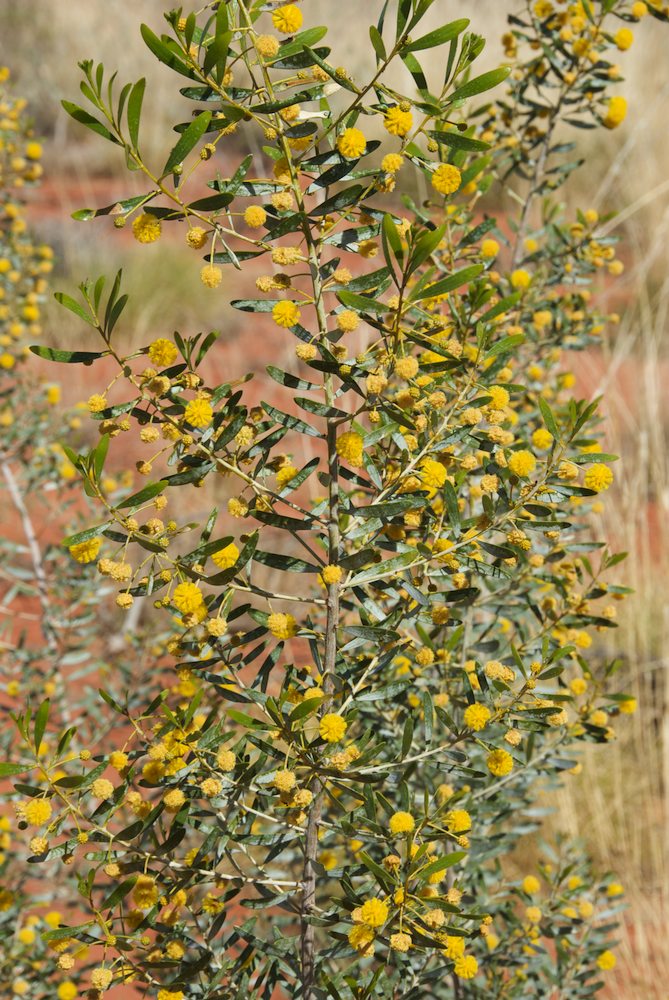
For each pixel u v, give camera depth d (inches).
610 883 43.3
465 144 31.8
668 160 150.3
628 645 77.2
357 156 31.6
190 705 33.2
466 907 38.8
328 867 39.5
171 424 32.6
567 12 46.4
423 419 33.5
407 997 35.2
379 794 33.7
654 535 95.6
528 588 40.6
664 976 57.9
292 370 132.0
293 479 33.1
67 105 30.3
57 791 33.0
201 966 34.7
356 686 34.0
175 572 32.9
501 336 43.9
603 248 46.3
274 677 59.6
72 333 137.6
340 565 32.8
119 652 70.0
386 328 32.1
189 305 155.6
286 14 31.6
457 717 39.7
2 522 97.6
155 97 194.7
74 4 235.9
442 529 34.4
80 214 31.0
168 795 33.4
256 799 35.8
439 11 159.9
